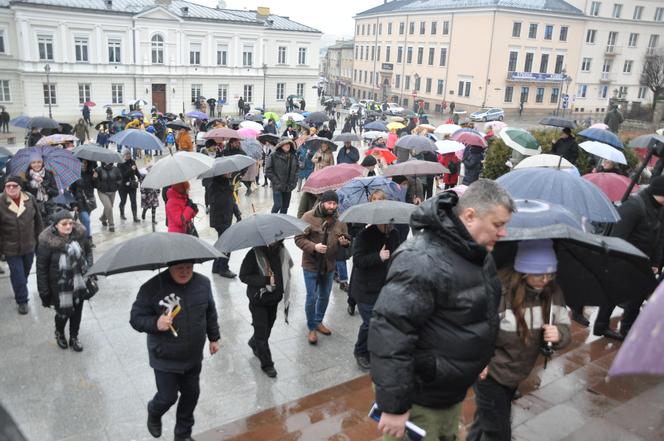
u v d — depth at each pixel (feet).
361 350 20.90
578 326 23.26
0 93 146.10
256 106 179.01
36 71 142.72
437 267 8.79
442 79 214.07
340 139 45.60
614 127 69.05
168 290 14.78
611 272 11.85
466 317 8.98
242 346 22.56
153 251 14.02
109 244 35.96
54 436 16.56
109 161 34.40
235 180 35.63
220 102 164.96
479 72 195.62
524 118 195.00
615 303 12.25
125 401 18.47
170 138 87.15
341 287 29.17
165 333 14.69
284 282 19.77
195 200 50.90
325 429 16.40
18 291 24.63
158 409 15.15
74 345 21.61
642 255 11.14
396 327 8.76
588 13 201.87
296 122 86.02
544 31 195.31
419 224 9.23
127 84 156.04
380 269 19.54
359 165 33.81
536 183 14.62
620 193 22.71
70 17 143.23
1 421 4.08
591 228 13.21
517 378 11.62
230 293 27.91
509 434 11.71
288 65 185.16
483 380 11.83
